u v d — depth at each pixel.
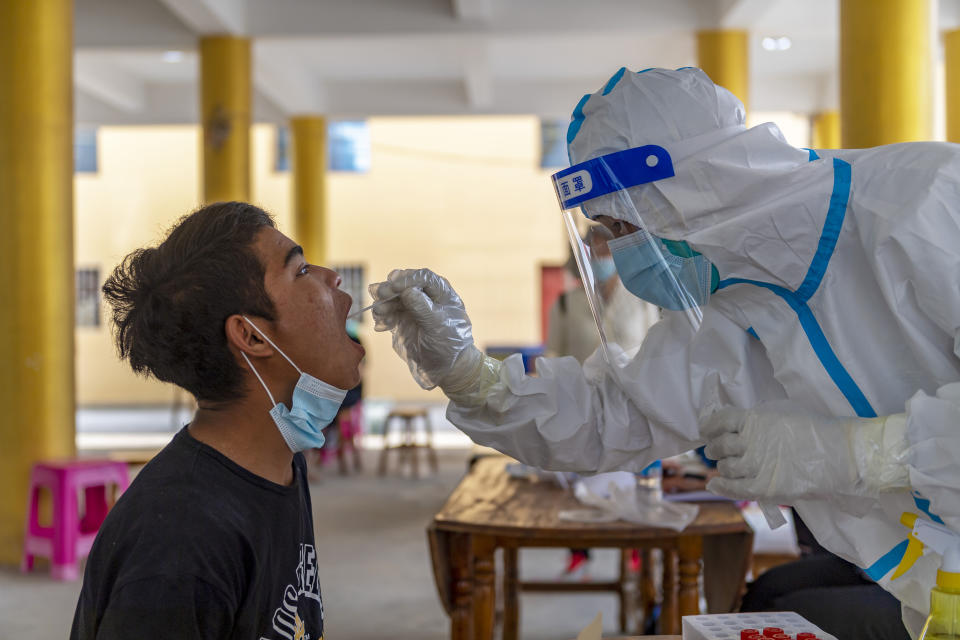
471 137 13.89
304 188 10.19
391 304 1.49
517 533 2.31
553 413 1.54
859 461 1.15
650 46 8.66
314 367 1.18
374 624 3.69
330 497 6.50
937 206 1.16
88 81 9.30
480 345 13.88
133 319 1.13
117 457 5.07
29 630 3.60
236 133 7.00
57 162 4.73
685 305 1.39
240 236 1.15
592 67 9.50
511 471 3.01
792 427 1.20
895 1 4.89
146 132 13.96
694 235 1.29
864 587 2.04
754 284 1.34
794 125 12.41
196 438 1.15
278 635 1.14
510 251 13.86
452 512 2.47
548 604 4.02
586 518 2.37
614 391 1.56
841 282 1.27
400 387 13.95
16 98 4.63
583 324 4.51
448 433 10.48
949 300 1.14
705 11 6.86
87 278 14.09
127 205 14.00
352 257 14.02
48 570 4.54
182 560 1.01
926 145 1.23
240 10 7.00
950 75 6.82
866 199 1.22
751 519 3.12
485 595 2.37
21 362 4.67
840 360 1.28
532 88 10.07
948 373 1.21
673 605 2.60
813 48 9.00
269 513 1.12
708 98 1.30
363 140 14.01
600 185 1.32
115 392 14.05
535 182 13.84
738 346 1.41
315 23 7.00
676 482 2.64
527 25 6.93
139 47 7.27
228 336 1.12
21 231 4.66
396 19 6.99
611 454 1.55
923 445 1.12
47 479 4.48
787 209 1.23
